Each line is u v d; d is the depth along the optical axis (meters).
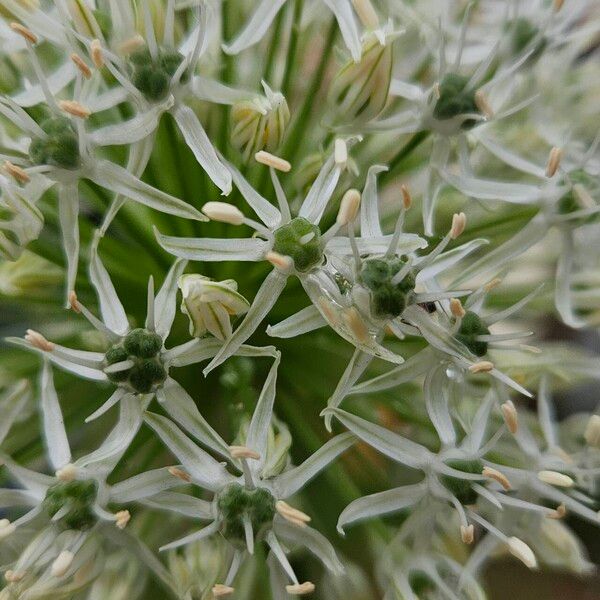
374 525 0.06
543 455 0.06
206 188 0.06
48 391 0.05
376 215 0.06
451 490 0.06
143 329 0.05
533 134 0.07
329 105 0.06
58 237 0.06
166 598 0.06
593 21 0.07
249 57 0.07
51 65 0.06
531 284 0.07
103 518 0.05
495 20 0.07
